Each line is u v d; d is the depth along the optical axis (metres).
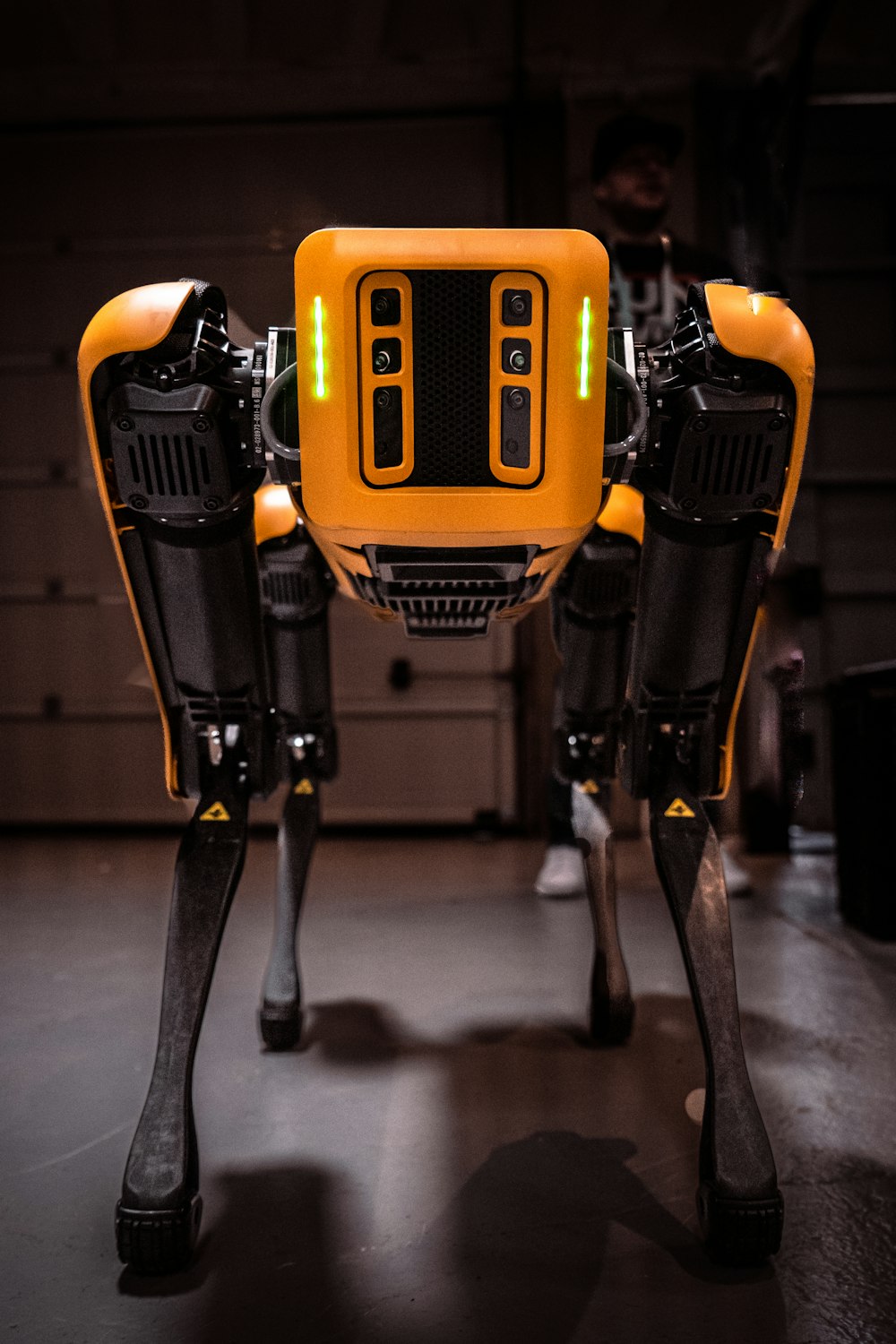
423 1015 1.52
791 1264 0.81
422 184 4.17
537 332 0.74
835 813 2.18
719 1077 0.84
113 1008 1.58
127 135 4.20
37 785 4.19
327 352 0.73
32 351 4.22
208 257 4.18
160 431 0.77
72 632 4.20
